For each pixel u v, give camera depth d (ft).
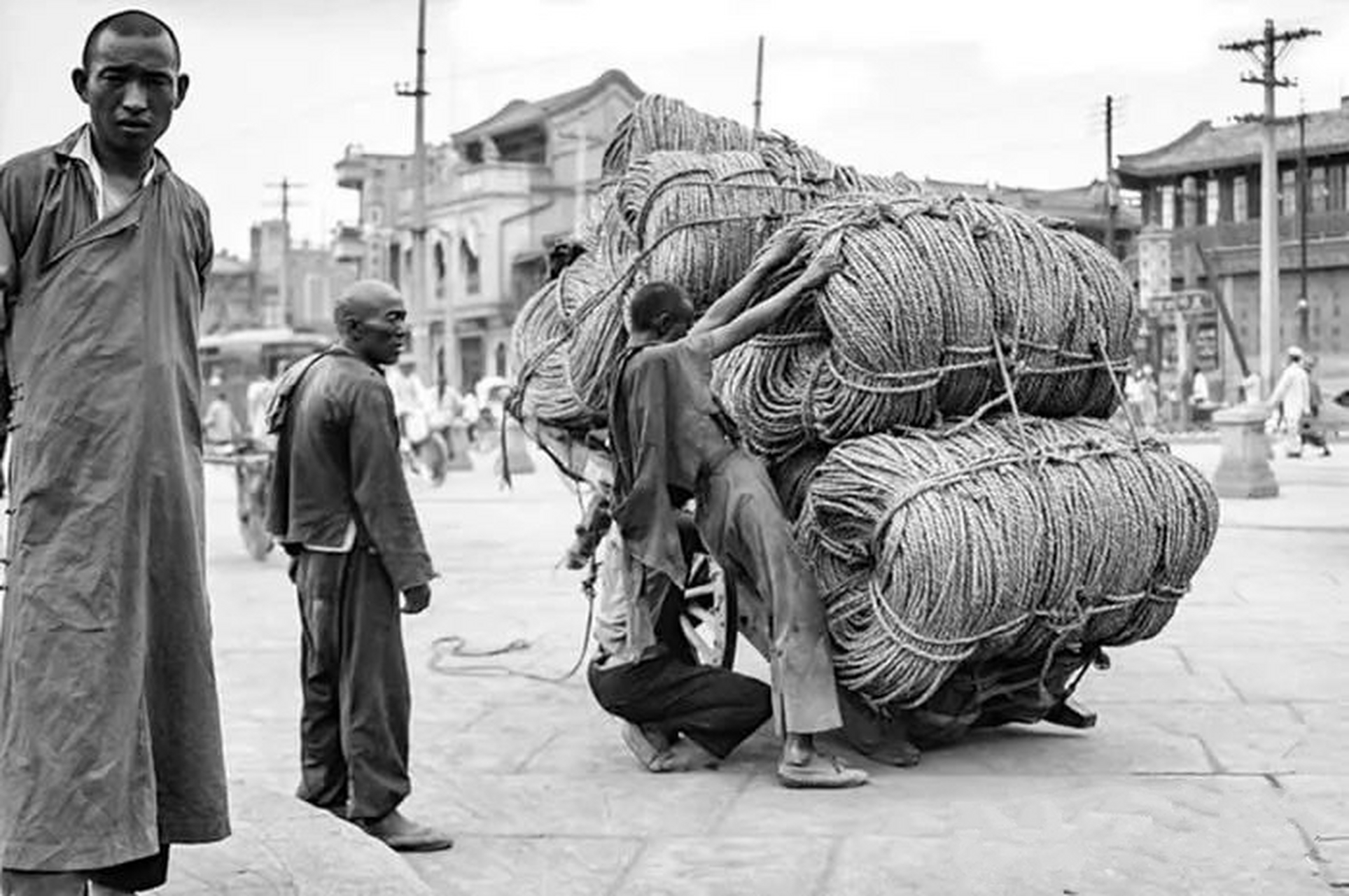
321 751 18.75
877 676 20.99
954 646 20.63
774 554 21.17
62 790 11.66
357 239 239.30
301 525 18.21
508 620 36.73
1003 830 18.90
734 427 21.79
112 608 11.85
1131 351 23.21
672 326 21.72
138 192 12.19
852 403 21.54
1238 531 52.31
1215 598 37.50
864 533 21.11
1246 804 19.79
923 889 16.92
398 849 18.40
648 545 21.13
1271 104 133.18
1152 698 26.17
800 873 17.54
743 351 22.80
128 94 12.05
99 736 11.74
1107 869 17.38
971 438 21.42
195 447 12.53
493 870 17.85
